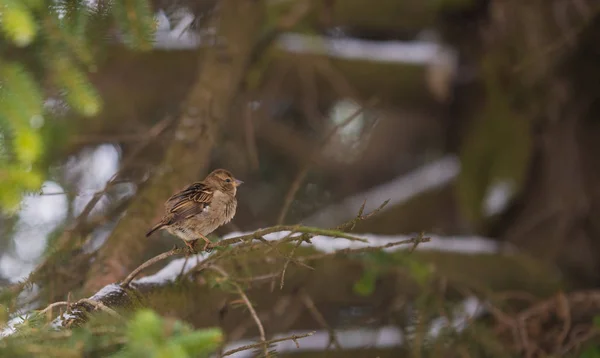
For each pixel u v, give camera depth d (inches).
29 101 229.5
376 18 589.9
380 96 601.6
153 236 370.3
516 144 573.0
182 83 559.8
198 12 527.5
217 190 319.3
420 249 441.4
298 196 614.9
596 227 542.9
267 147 631.8
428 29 610.5
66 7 245.9
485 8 582.6
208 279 323.3
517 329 387.5
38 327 213.6
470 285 428.5
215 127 421.1
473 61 601.6
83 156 535.5
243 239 244.8
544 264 468.4
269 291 386.9
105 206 442.9
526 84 561.3
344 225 244.2
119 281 328.5
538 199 569.9
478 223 579.5
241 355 423.8
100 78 534.9
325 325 384.8
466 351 367.6
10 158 235.0
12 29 216.4
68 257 341.1
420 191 641.0
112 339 183.6
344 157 687.7
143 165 406.6
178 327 169.2
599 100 554.6
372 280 386.6
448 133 656.4
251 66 502.3
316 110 631.8
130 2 262.4
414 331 380.5
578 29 525.0
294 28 526.9
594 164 553.6
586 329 390.0
